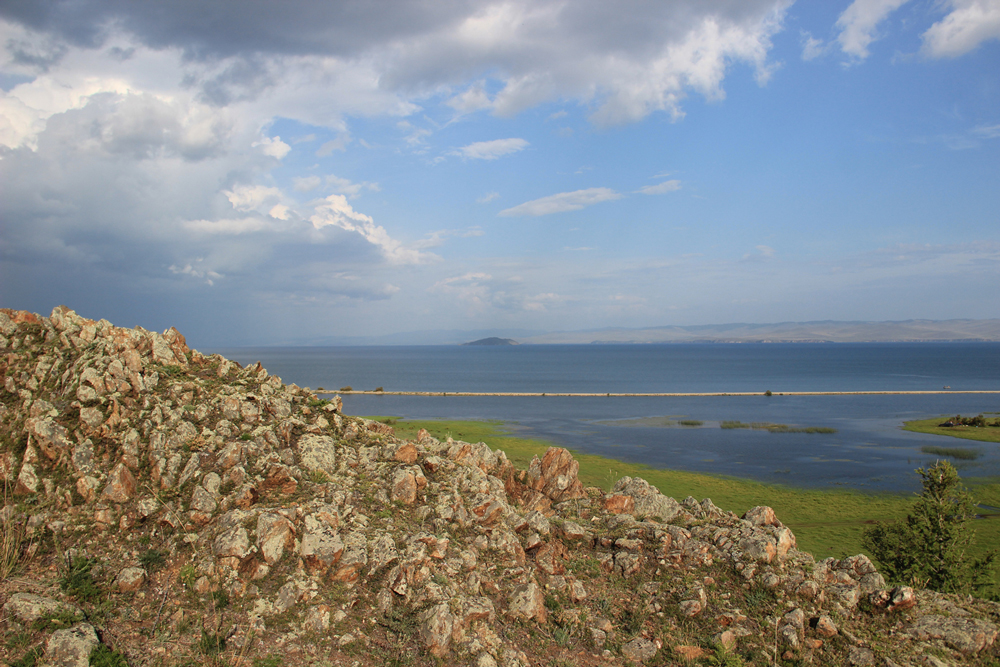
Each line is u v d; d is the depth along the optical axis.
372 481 19.36
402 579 15.02
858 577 18.97
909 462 71.81
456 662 13.40
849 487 58.12
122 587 13.62
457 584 15.73
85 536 14.87
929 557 27.56
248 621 13.27
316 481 18.38
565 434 93.19
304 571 14.80
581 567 18.56
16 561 13.92
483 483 21.25
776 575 18.03
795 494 54.75
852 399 157.38
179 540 15.02
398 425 92.69
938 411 129.75
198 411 19.31
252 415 20.03
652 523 21.17
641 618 16.47
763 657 15.26
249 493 16.41
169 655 12.06
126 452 16.89
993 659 15.92
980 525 43.88
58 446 16.56
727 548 19.31
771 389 191.12
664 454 76.38
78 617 12.21
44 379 18.83
